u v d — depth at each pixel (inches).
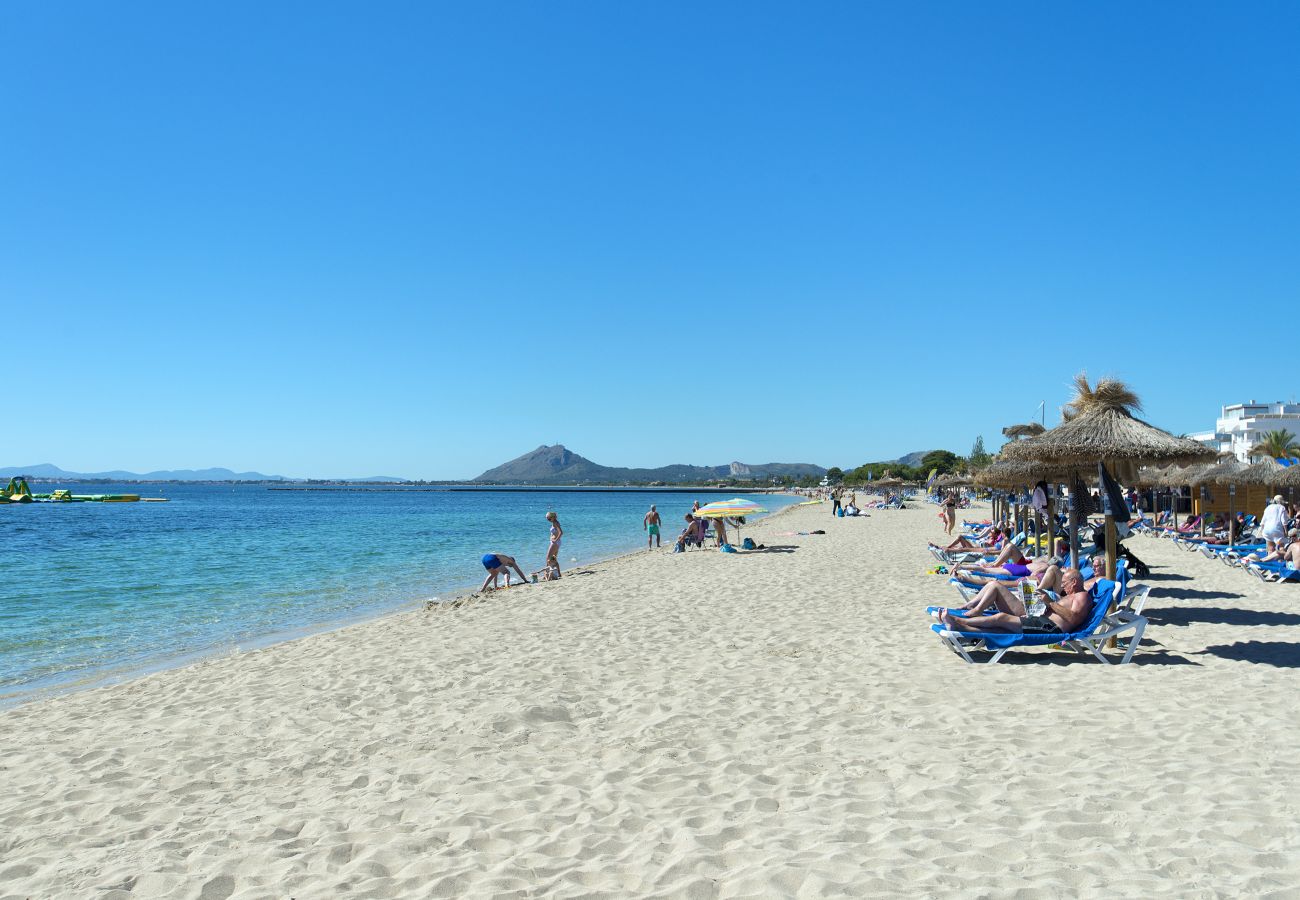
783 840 163.2
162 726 278.7
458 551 1157.7
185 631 538.6
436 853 165.5
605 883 149.3
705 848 161.6
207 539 1414.9
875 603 482.6
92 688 386.9
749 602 502.9
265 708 293.3
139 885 156.9
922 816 173.3
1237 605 445.7
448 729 253.0
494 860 161.3
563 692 292.2
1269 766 194.7
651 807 185.0
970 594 444.8
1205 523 954.1
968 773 197.9
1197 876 142.2
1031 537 711.7
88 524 1948.8
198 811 196.5
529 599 558.9
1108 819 167.5
